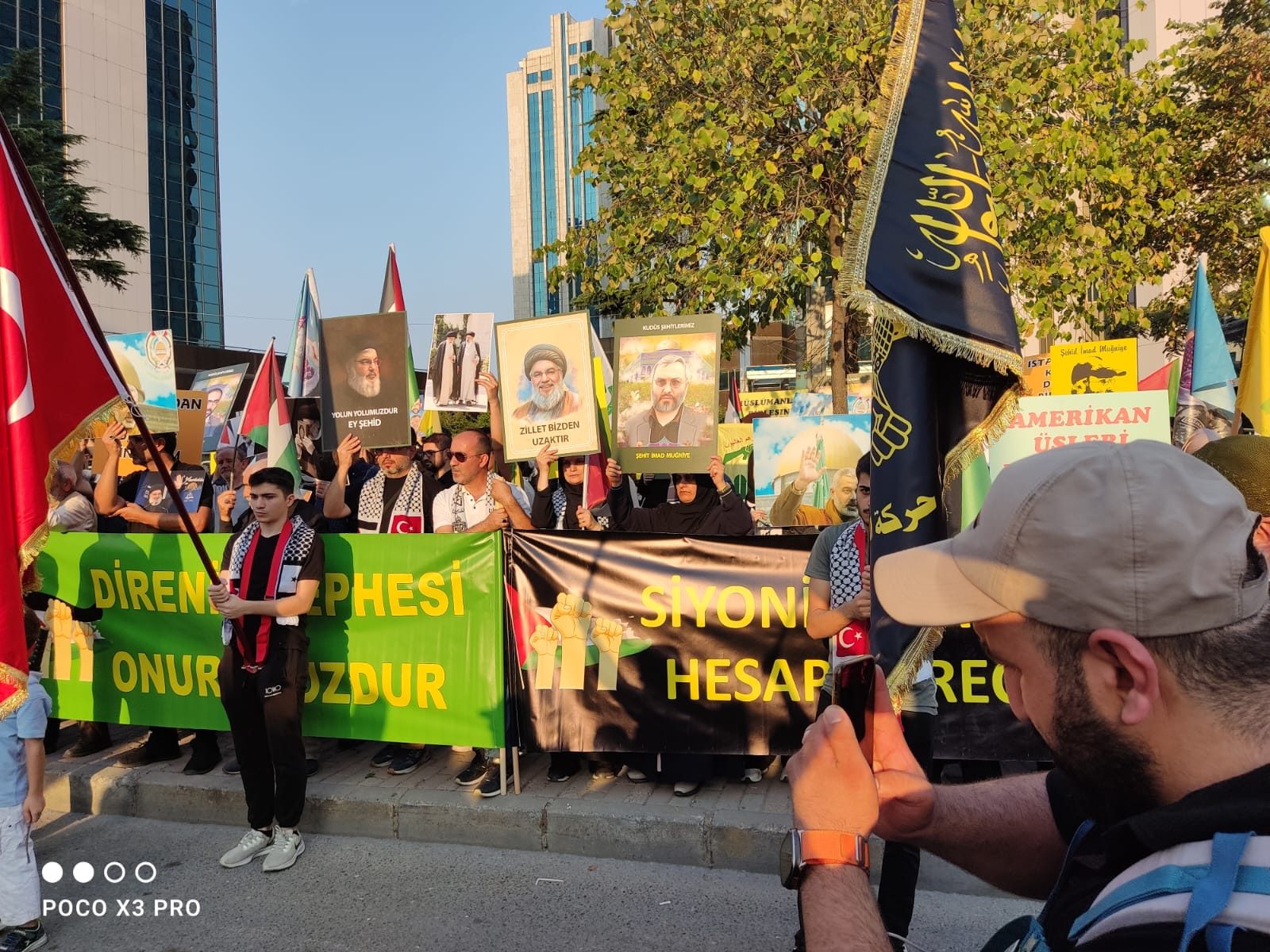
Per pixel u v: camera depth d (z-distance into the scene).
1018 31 8.84
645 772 4.83
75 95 60.69
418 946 3.54
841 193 9.91
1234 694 0.85
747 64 9.32
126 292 63.97
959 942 3.45
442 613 4.79
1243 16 15.08
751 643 4.57
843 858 1.16
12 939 3.57
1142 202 9.23
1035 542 0.95
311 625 4.97
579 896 3.91
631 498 6.38
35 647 5.50
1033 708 1.00
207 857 4.46
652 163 9.44
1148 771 0.90
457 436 5.60
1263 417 4.74
